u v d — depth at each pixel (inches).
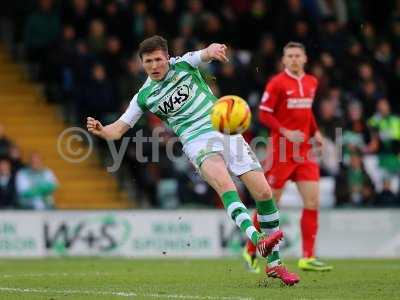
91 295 904.3
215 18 2068.2
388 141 1953.7
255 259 1209.4
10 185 1758.1
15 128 2038.6
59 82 2028.8
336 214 1747.0
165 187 1847.9
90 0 2092.8
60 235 1674.5
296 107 1245.7
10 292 943.0
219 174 929.5
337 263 1492.4
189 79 952.3
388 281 1057.5
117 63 1982.0
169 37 2055.9
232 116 884.6
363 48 2226.9
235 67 1959.9
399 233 1758.1
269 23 2142.0
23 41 2149.4
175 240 1695.4
